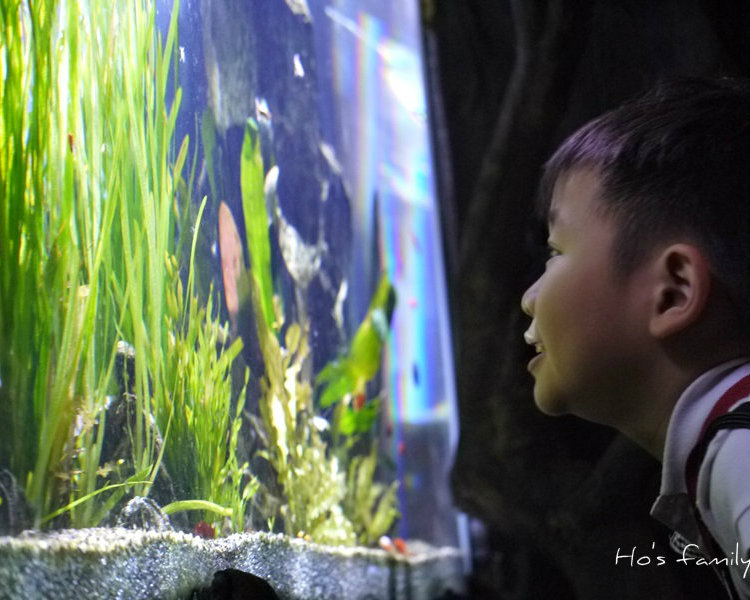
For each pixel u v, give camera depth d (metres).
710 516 1.17
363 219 4.92
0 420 1.25
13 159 1.34
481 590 5.25
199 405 1.90
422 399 5.52
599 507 3.75
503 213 4.13
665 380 1.30
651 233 1.31
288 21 3.61
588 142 1.44
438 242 5.77
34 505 1.31
